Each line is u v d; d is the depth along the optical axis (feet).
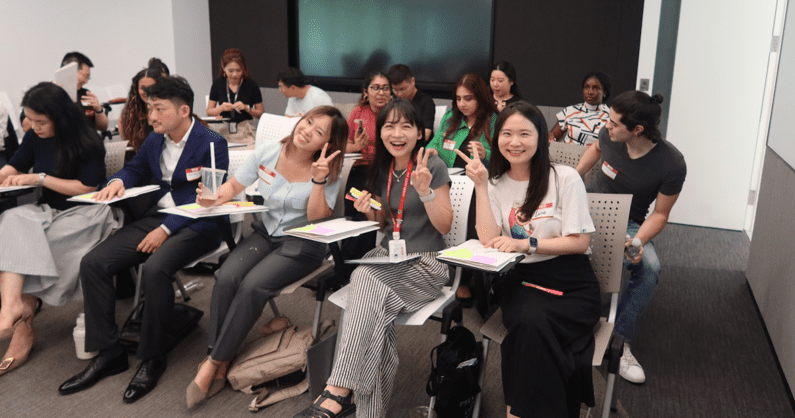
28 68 21.01
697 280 12.03
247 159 8.20
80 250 8.80
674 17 15.25
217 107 16.48
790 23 10.22
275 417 7.15
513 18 17.12
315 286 7.96
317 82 20.68
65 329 9.46
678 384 8.05
